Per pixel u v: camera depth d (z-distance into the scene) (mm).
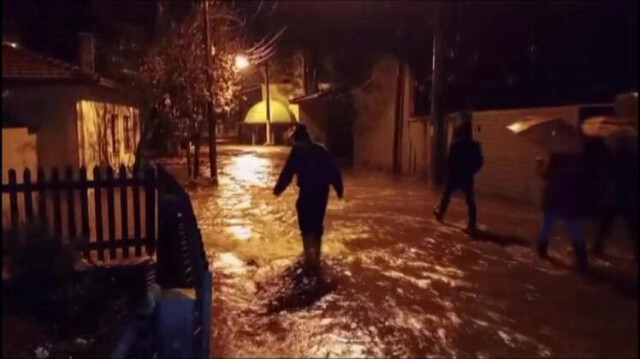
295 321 6332
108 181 8203
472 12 16766
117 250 8898
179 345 4887
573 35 14750
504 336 5805
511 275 7801
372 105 23812
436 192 16266
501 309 6543
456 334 5891
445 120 16672
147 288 7379
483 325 6105
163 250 7363
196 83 21016
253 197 16109
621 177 8047
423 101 20062
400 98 21062
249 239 10461
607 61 13812
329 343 5727
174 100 21375
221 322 6301
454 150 11086
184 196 7371
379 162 23203
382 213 12914
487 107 16812
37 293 6941
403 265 8469
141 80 21516
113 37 22953
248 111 52688
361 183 18656
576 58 14602
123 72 21766
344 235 10523
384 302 6875
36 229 7438
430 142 17234
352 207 13820
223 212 13555
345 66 26891
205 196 16391
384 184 18281
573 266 8078
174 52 21516
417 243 9812
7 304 6738
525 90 15914
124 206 8273
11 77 13898
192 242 6336
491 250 9180
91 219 10633
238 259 8961
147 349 5301
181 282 7023
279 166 26703
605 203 8125
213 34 21812
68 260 7363
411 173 20188
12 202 7898
